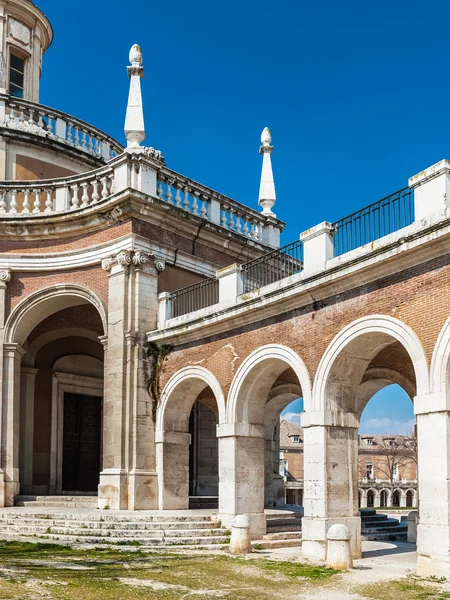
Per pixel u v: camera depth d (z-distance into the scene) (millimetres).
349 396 15789
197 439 26391
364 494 74562
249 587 11352
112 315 21359
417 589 11258
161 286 22484
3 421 22141
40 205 23844
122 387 20625
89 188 23797
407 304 13828
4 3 29500
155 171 22156
